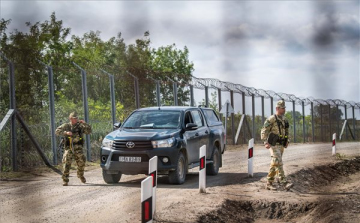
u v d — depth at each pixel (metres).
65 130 13.82
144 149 13.33
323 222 10.35
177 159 13.56
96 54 34.16
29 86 19.69
